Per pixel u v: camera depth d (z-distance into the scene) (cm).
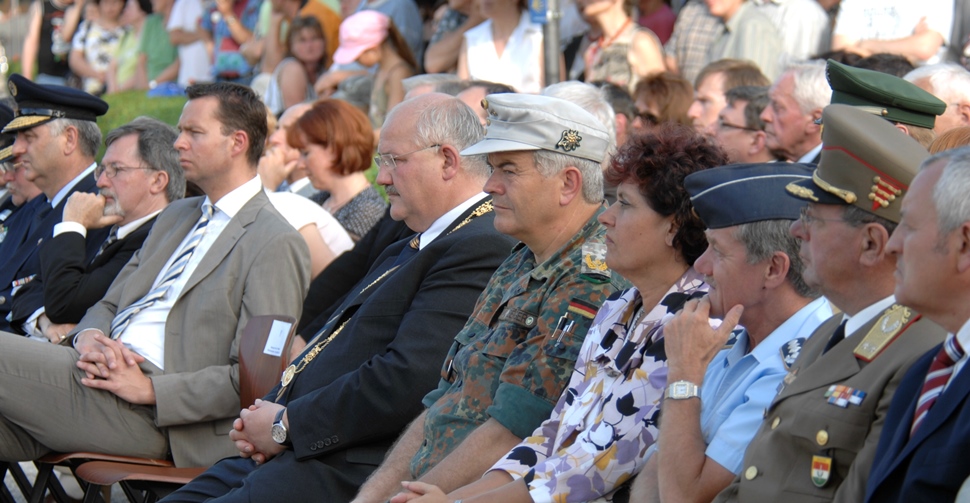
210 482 688
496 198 596
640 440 494
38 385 783
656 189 500
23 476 879
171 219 892
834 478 390
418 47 1583
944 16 1064
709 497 439
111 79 2291
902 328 391
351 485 659
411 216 712
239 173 847
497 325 600
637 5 1397
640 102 1024
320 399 664
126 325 834
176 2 2156
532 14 1148
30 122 1055
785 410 408
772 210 449
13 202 1239
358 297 730
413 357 650
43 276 933
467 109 709
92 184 1073
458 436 582
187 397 779
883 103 604
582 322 553
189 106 845
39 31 2517
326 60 1583
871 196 398
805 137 833
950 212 347
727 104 912
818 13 1186
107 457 770
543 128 580
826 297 418
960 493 332
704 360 454
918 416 355
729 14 1197
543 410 550
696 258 506
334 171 1038
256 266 802
